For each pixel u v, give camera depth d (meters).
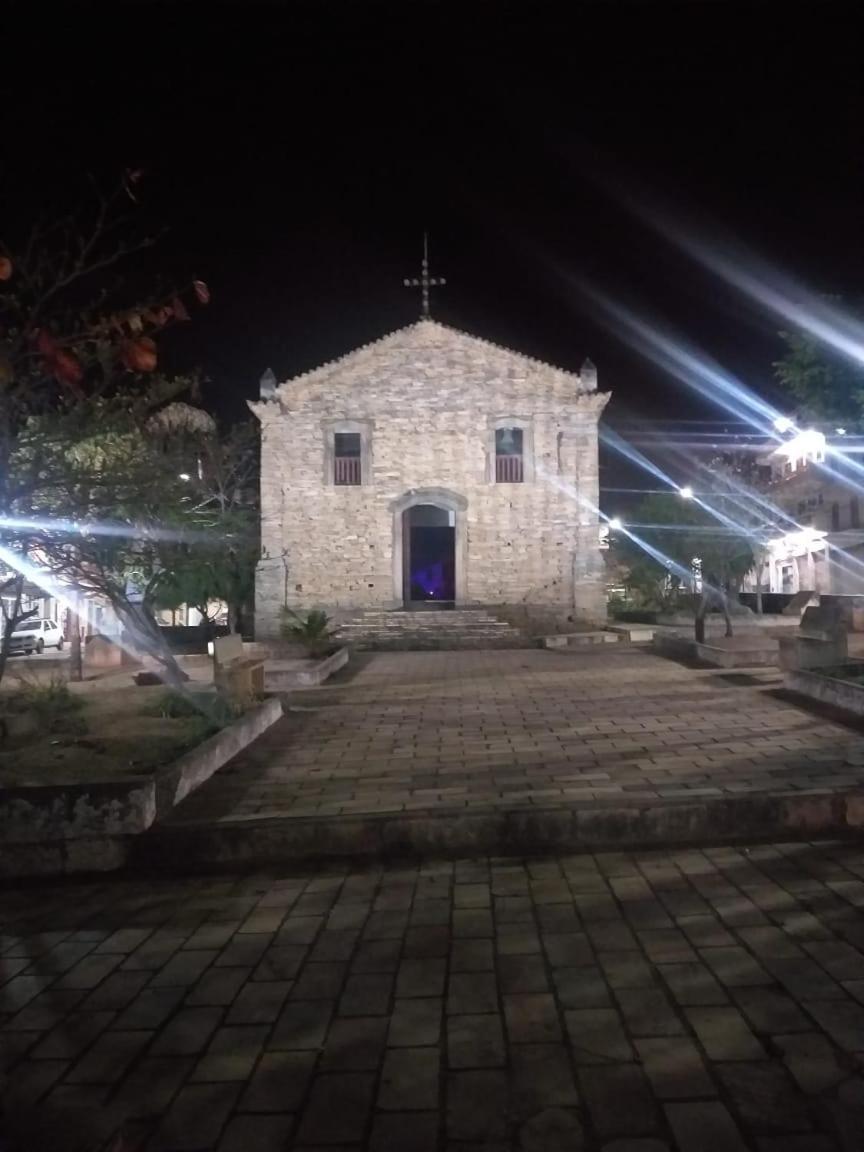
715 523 26.95
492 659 23.80
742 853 6.98
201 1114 3.78
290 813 7.84
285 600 31.31
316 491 31.69
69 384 4.18
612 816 7.43
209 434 29.53
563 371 31.81
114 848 7.30
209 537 14.62
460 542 31.62
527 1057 4.12
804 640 15.07
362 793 8.56
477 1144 3.52
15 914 6.39
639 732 11.29
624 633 29.28
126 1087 4.00
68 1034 4.50
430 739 11.52
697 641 21.77
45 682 19.58
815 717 11.82
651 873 6.61
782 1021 4.31
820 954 5.03
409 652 27.19
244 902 6.40
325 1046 4.30
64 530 8.95
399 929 5.74
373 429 31.80
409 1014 4.57
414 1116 3.71
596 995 4.68
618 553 41.28
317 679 18.58
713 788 8.03
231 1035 4.44
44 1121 3.66
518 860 7.11
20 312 6.62
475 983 4.89
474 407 31.80
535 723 12.45
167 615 40.59
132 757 9.99
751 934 5.36
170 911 6.28
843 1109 3.61
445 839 7.40
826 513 40.66
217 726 11.20
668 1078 3.90
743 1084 3.82
